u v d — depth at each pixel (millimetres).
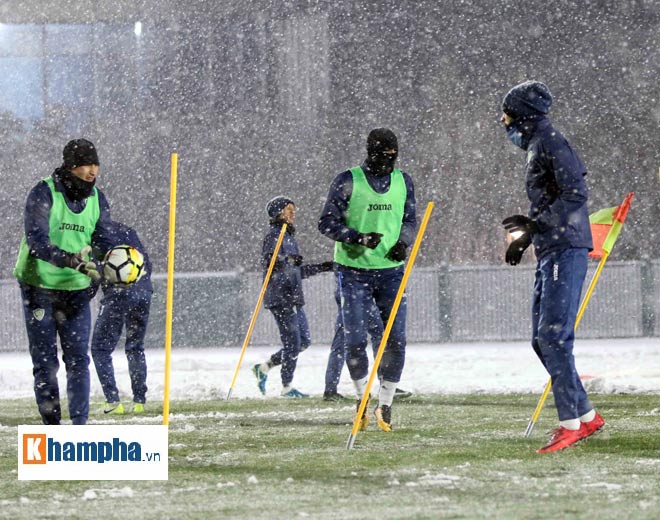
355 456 19641
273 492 15406
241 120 109188
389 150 24562
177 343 75750
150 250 108375
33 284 22266
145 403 33438
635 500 14094
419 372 47562
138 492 15773
